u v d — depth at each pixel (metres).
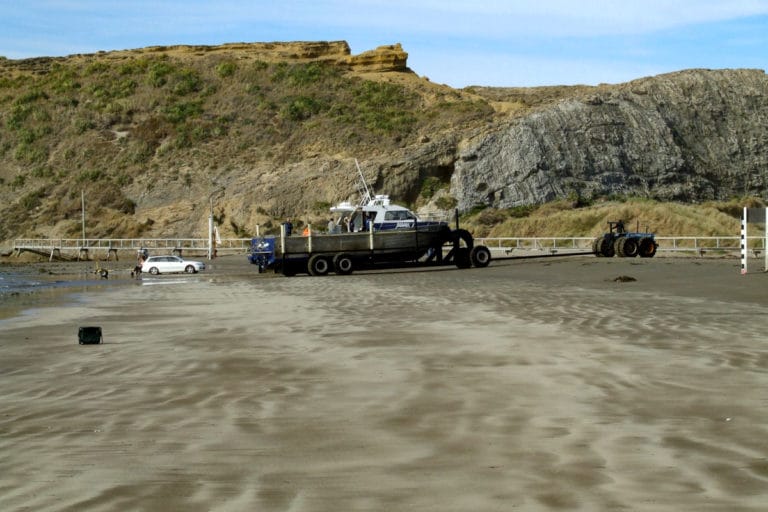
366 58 128.38
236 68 125.25
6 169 109.44
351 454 7.00
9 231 95.81
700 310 17.83
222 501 5.84
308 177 90.94
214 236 82.50
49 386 10.80
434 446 7.19
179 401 9.54
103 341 15.54
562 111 94.38
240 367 11.87
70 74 129.50
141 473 6.59
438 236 40.19
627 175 90.31
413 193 89.12
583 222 70.50
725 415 8.07
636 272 32.66
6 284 38.53
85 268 57.88
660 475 6.17
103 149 108.62
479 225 78.62
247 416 8.61
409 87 118.56
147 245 83.44
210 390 10.17
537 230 72.31
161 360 12.81
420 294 24.59
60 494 6.09
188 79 123.19
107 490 6.16
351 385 10.21
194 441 7.60
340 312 19.75
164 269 48.31
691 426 7.66
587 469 6.37
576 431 7.57
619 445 7.04
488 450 7.01
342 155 98.12
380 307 20.72
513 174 86.94
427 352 12.76
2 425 8.52
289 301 23.72
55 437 7.91
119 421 8.55
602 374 10.44
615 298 21.33
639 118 96.06
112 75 127.31
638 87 102.12
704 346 12.64
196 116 113.19
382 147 99.25
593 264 39.94
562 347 12.86
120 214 94.75
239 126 110.50
